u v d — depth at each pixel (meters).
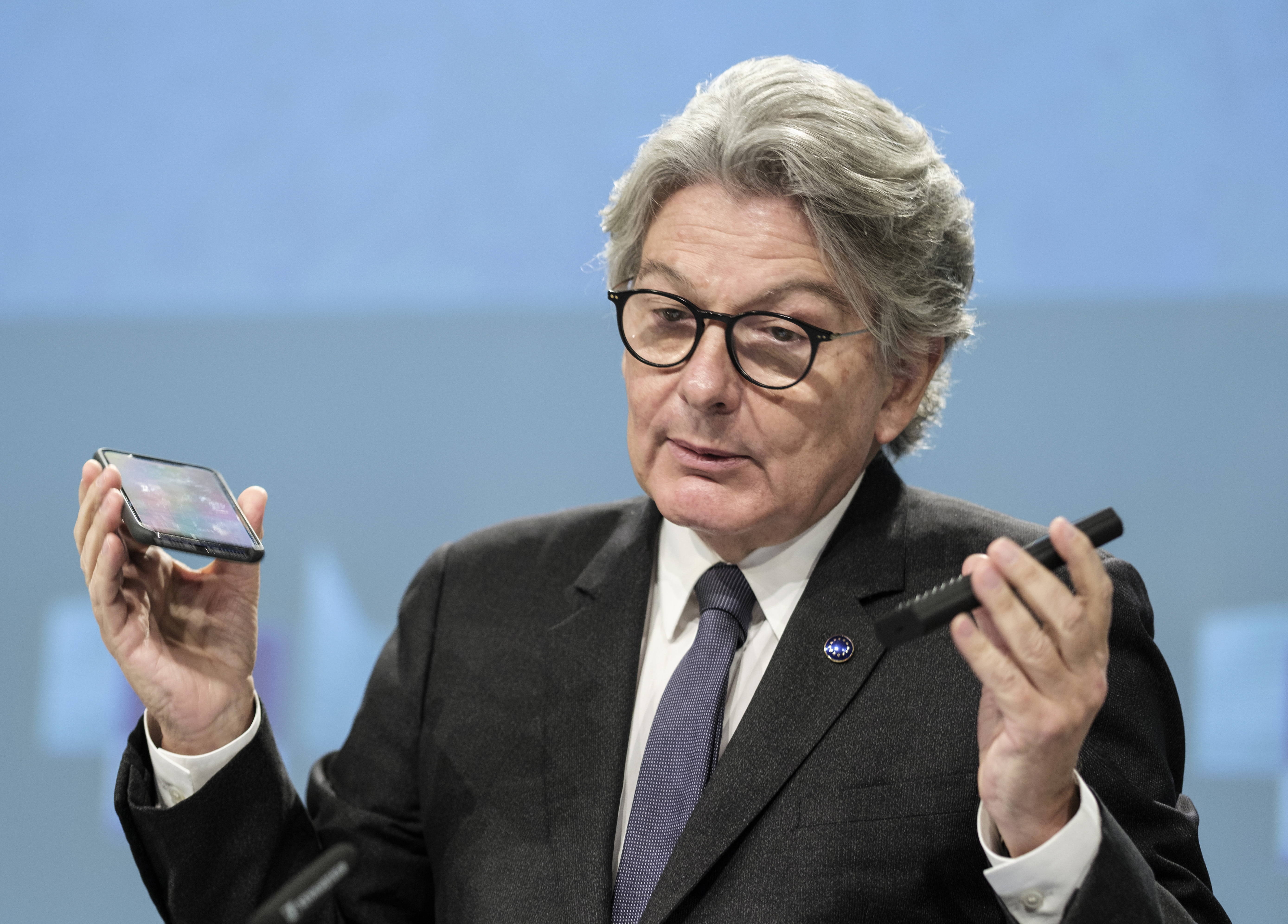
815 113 3.68
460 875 3.85
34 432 10.49
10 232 10.62
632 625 4.10
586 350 10.26
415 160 10.43
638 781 3.81
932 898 3.49
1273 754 9.12
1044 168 9.80
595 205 10.29
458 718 4.14
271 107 10.54
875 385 3.85
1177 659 9.38
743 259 3.63
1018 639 2.87
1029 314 9.78
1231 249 9.62
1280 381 9.51
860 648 3.79
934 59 9.91
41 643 10.26
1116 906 2.98
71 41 10.67
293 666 9.98
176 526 3.51
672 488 3.76
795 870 3.49
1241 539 9.44
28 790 10.05
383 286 10.41
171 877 3.68
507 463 10.23
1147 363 9.65
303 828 3.99
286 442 10.36
